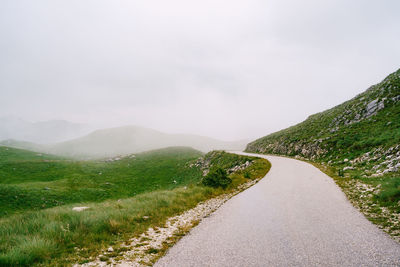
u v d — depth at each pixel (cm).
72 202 3894
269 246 661
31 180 5462
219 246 686
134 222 996
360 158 2195
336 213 937
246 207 1152
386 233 702
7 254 606
